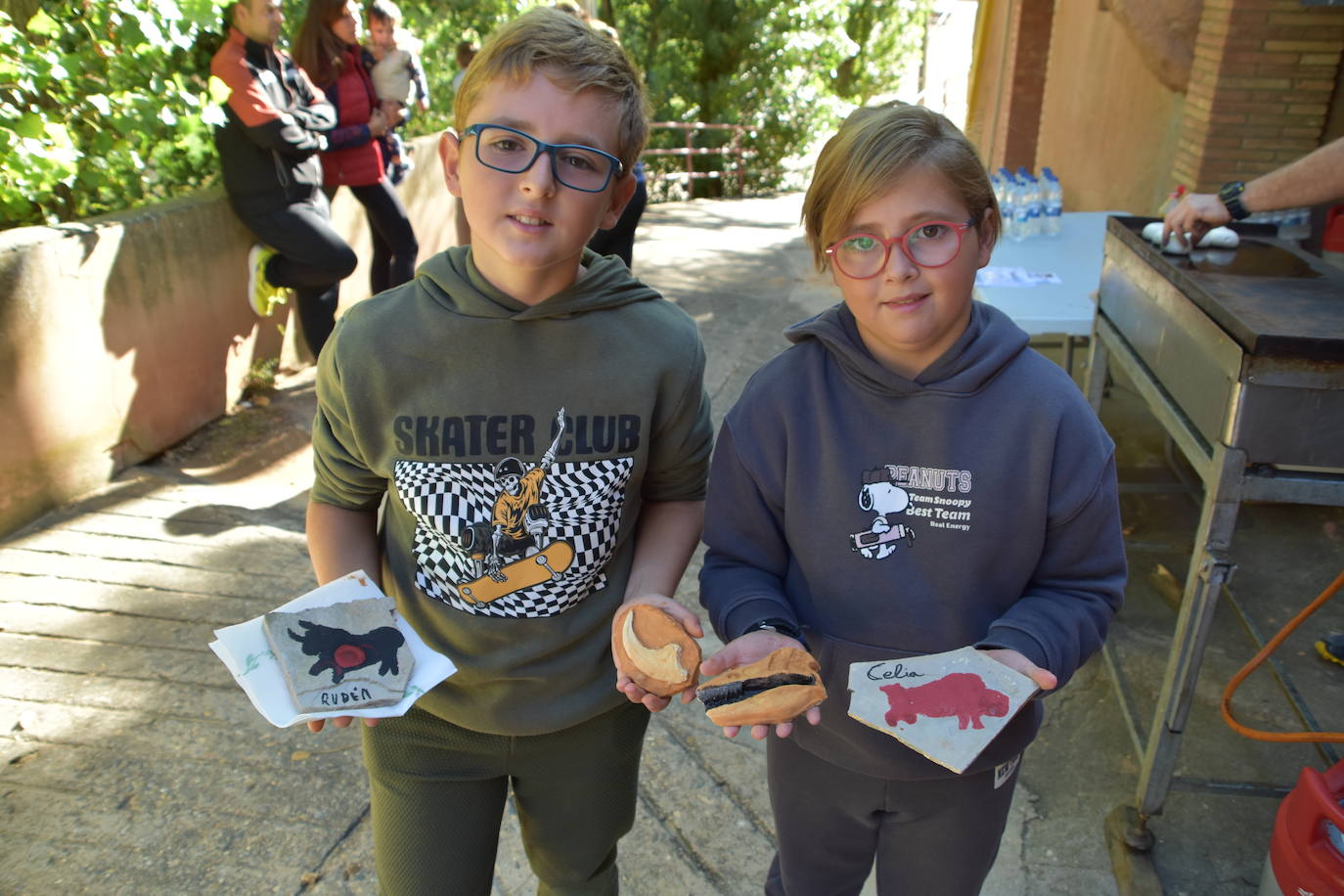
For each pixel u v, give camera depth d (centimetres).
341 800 236
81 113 407
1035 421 132
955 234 126
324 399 146
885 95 1856
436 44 757
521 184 128
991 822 153
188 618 301
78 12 402
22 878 213
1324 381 170
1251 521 376
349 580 139
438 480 140
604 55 131
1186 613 199
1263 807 241
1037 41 980
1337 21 474
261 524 357
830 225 131
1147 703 278
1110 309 279
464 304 137
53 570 322
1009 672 126
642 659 131
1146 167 632
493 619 143
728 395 498
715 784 245
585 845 162
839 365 141
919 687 128
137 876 215
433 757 151
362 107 475
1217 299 191
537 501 141
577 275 141
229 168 419
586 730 152
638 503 152
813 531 142
